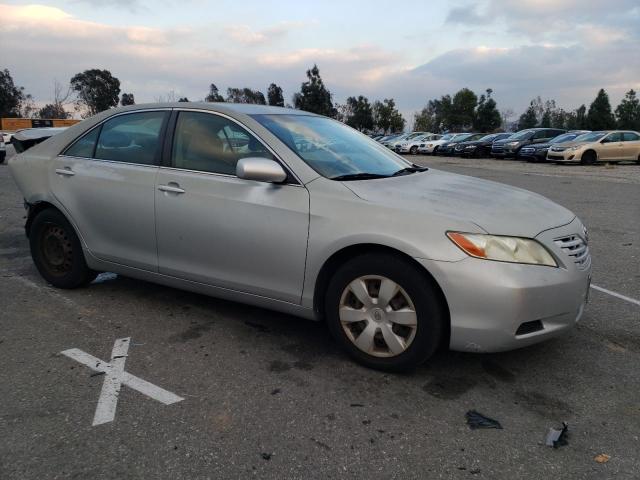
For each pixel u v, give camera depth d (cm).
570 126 7750
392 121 7094
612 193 1209
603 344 374
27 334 384
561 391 312
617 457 252
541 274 297
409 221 307
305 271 339
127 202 410
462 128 7100
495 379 324
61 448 253
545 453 254
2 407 288
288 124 394
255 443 259
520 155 2534
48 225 468
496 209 322
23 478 233
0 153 1764
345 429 271
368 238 313
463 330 298
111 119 442
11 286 488
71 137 459
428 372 332
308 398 300
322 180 342
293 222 338
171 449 254
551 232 315
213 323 407
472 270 291
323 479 235
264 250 351
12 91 6631
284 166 352
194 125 397
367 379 323
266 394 304
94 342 371
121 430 268
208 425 273
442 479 236
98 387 310
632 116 6706
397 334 320
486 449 257
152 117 418
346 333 336
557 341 378
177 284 405
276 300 358
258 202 351
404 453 253
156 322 407
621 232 762
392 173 388
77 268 458
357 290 326
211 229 370
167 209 389
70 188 443
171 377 323
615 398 304
